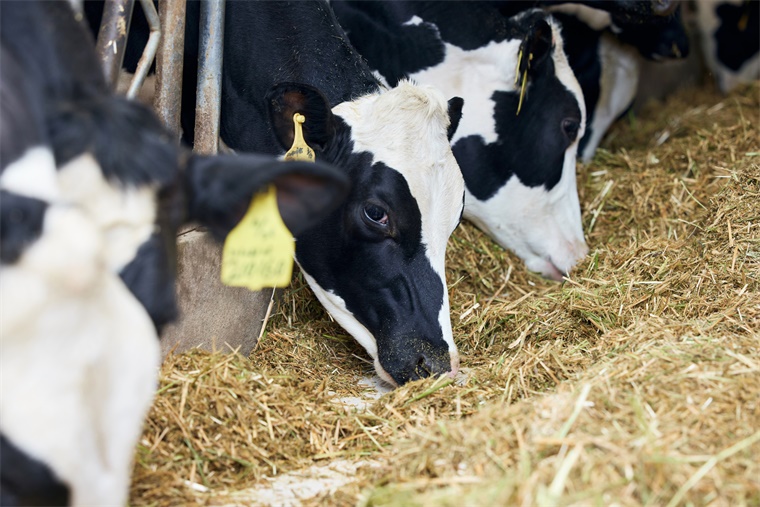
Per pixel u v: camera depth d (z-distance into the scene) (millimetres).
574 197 6113
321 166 2719
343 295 4379
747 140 6613
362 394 4309
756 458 2949
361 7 5781
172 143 2531
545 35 5484
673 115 8328
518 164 5797
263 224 2781
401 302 4242
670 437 3033
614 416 3186
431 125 4273
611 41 7473
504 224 5930
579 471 2863
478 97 5750
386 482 3133
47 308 2127
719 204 5352
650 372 3488
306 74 4617
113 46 4051
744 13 9344
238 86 4758
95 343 2254
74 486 2287
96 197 2318
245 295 4477
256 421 3676
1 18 2586
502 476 2916
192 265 4102
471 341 4875
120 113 2414
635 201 6258
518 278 5863
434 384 4035
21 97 2379
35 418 2211
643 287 4848
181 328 4102
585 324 4703
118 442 2430
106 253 2236
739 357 3535
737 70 9570
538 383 4082
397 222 4168
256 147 4770
